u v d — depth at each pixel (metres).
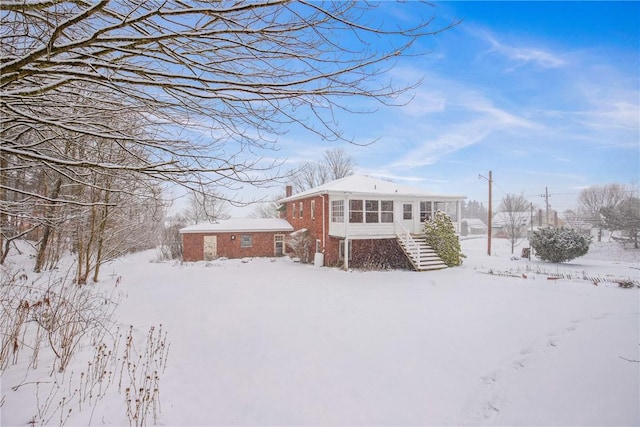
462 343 5.41
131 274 13.77
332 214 15.81
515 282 10.54
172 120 3.02
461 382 4.11
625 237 27.02
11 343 4.21
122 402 3.35
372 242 16.08
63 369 3.87
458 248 14.78
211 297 9.13
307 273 13.70
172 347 5.24
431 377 4.27
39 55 2.04
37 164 3.01
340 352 5.13
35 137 3.66
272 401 3.68
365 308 7.86
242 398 3.73
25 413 2.95
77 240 11.02
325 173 34.25
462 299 8.60
